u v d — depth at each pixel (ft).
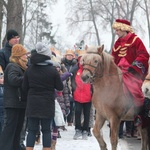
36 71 30.35
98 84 31.83
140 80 32.40
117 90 32.01
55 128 35.83
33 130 30.71
